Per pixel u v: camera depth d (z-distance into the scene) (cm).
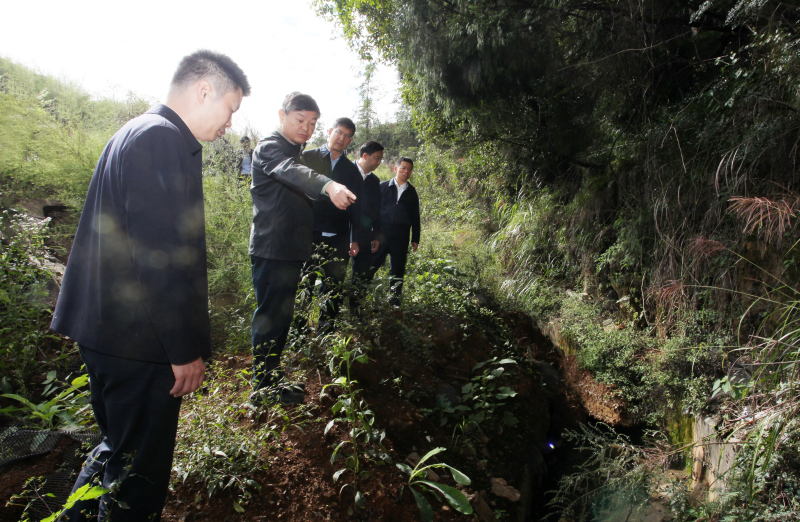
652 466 302
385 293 415
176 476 209
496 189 908
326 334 325
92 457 171
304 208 268
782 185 338
